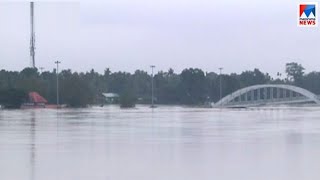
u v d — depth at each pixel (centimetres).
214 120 10981
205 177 3014
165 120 10956
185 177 3016
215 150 4538
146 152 4388
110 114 15238
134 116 13450
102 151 4484
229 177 3011
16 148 4762
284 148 4688
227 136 6206
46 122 9938
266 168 3362
